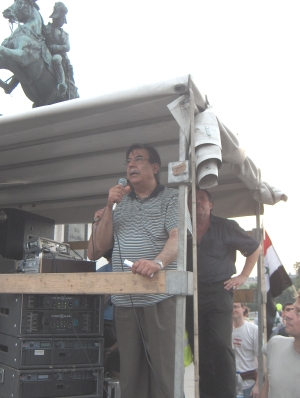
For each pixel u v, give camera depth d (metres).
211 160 2.57
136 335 2.92
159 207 2.97
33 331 3.07
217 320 3.79
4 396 3.05
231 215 4.66
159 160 3.14
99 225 3.01
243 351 5.11
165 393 2.74
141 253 2.91
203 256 3.83
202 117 2.67
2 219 4.00
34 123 3.03
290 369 2.97
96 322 3.27
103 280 2.56
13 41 8.70
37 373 3.03
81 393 3.13
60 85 9.16
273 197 4.35
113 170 4.13
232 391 3.74
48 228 4.39
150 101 2.80
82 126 3.26
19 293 2.96
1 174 4.29
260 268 4.45
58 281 2.71
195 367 2.46
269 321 4.60
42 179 4.40
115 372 3.50
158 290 2.41
